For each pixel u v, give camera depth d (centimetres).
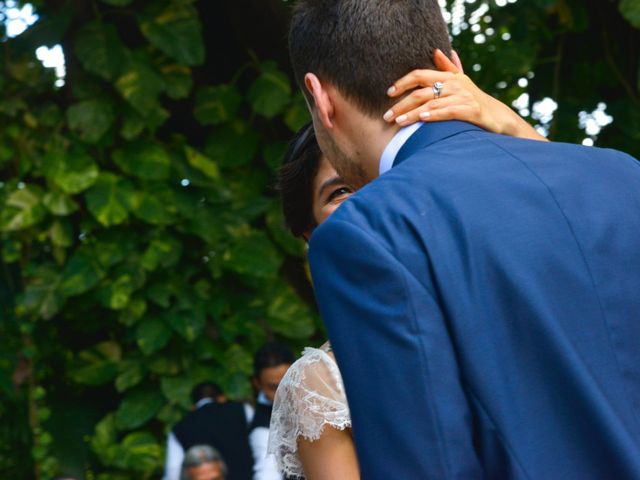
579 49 513
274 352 405
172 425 479
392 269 111
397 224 115
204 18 510
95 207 462
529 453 107
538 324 111
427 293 111
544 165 124
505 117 145
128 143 480
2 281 490
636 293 117
